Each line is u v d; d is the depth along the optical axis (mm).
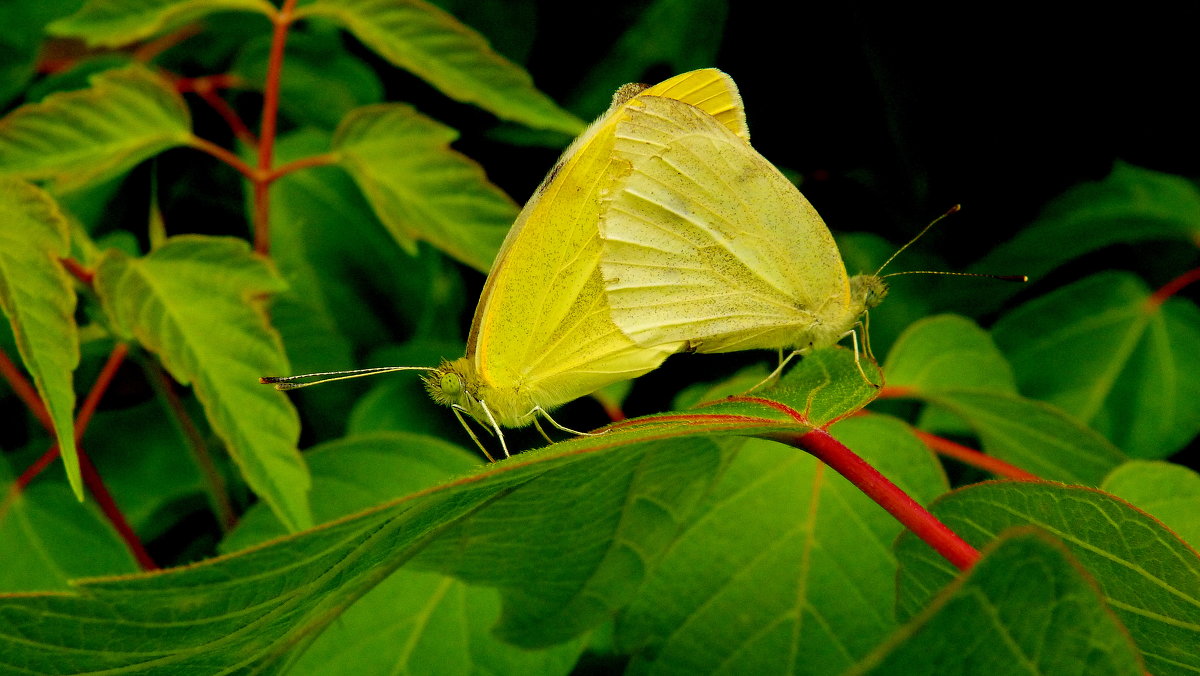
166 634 131
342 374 163
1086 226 178
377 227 181
